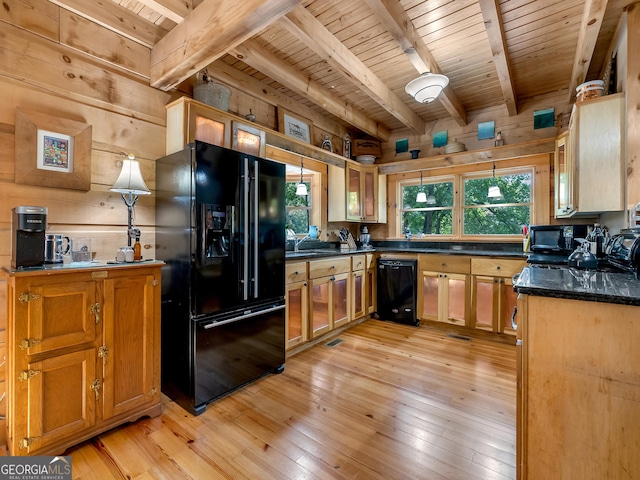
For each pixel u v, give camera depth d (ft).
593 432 3.84
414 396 7.10
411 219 14.94
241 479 4.73
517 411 4.32
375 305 13.43
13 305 4.76
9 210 5.82
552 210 11.43
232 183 7.25
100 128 6.91
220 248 7.12
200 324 6.57
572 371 3.93
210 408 6.67
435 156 13.41
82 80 6.67
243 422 6.16
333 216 13.87
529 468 4.17
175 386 6.98
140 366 6.12
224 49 6.38
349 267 11.93
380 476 4.77
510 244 12.19
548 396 4.07
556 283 4.43
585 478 3.88
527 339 4.19
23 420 4.79
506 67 8.68
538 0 6.86
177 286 6.92
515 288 4.23
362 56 9.13
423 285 12.35
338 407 6.67
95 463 5.04
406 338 11.03
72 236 6.53
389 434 5.77
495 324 10.68
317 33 7.57
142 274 6.13
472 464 5.00
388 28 7.11
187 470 4.90
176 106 7.61
